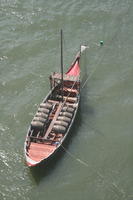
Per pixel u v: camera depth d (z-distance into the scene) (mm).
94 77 92188
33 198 70375
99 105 86562
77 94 83688
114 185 72188
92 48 98812
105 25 104625
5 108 85000
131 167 75062
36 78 91312
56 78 82812
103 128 81938
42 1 111062
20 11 108312
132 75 92375
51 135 77312
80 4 110125
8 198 70062
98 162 75938
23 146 78000
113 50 98250
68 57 96062
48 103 81188
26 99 86938
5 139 79188
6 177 72938
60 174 73812
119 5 109938
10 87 89375
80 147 78250
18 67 94062
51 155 73250
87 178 73250
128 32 102812
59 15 106875
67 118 77625
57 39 100750
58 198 70562
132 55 97000
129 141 79625
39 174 73562
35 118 76812
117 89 89750
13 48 98312
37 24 104625
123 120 83562
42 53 97375
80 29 103750
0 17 106875
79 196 70812
